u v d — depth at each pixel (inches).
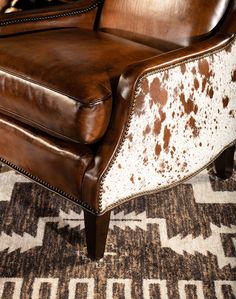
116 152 43.6
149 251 49.9
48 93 44.6
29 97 46.4
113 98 43.8
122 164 44.5
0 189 59.0
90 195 44.4
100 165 43.6
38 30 59.7
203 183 61.2
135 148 44.8
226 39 50.3
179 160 50.1
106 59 48.7
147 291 45.1
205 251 50.1
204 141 52.2
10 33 57.4
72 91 43.1
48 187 49.2
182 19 54.9
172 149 48.6
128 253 49.6
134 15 59.2
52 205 56.6
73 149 45.0
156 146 46.7
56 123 45.1
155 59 43.6
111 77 45.4
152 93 43.6
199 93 48.5
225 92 52.1
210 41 49.2
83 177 44.4
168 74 44.4
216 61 49.4
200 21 53.7
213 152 54.7
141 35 58.7
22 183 60.3
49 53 48.9
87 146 45.1
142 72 42.0
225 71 51.0
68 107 43.1
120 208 56.0
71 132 44.1
